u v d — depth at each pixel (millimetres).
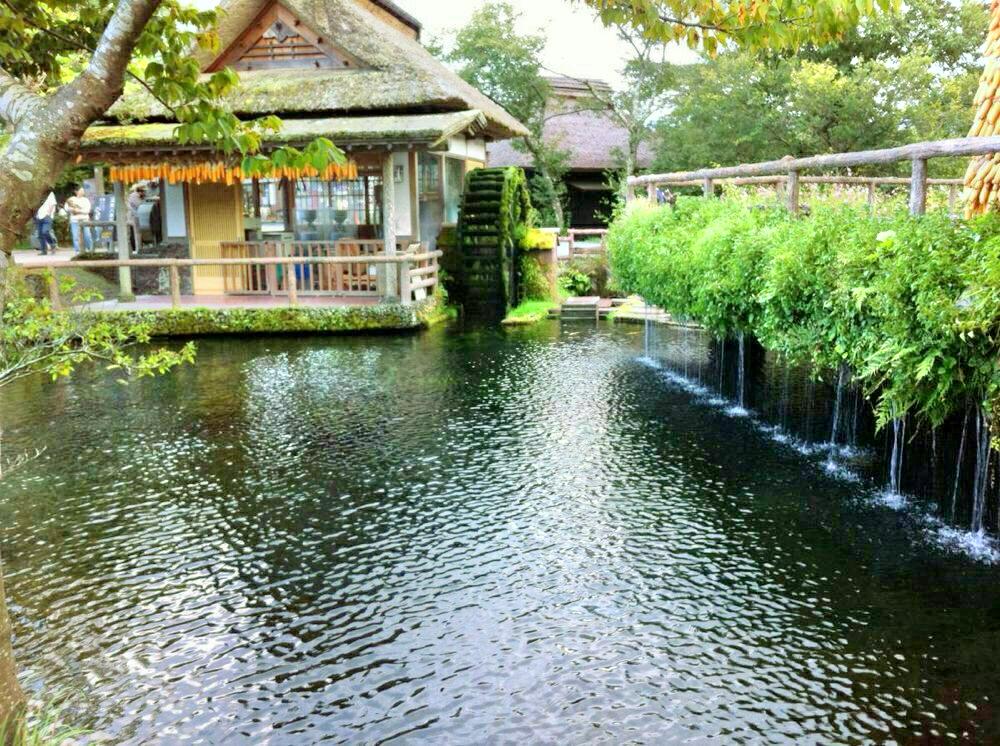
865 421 7684
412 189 16547
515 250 17875
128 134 14359
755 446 8008
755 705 4078
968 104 22625
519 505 6613
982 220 5293
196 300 15656
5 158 3020
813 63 21984
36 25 4066
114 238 19281
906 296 5375
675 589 5215
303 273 16266
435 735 3916
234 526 6316
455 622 4891
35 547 5996
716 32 5137
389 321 14766
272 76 16969
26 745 3193
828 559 5551
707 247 9023
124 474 7496
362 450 8078
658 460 7629
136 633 4836
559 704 4125
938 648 4500
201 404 9938
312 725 4004
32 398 10352
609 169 29797
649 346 13125
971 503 5930
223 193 16438
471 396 10148
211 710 4133
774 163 9133
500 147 31453
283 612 5051
